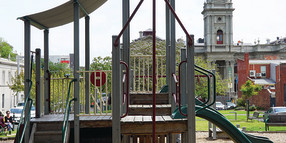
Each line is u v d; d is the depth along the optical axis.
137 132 4.73
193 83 4.60
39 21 6.16
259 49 67.50
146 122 4.72
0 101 35.53
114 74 4.32
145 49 20.70
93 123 5.25
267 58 61.25
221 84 38.09
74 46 5.35
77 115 5.23
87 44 6.88
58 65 61.81
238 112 30.92
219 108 36.34
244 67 46.41
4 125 15.07
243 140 5.86
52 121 5.41
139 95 6.23
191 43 4.54
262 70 52.47
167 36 6.40
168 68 6.47
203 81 26.78
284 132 14.38
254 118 20.47
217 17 63.31
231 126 5.82
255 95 37.50
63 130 4.62
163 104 6.18
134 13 4.06
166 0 4.18
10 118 15.83
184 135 5.09
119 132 4.33
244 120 21.22
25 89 5.54
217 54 63.03
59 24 6.71
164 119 4.88
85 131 5.37
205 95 26.98
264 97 36.72
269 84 48.88
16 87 30.64
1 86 35.75
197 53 64.62
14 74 39.97
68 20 6.59
